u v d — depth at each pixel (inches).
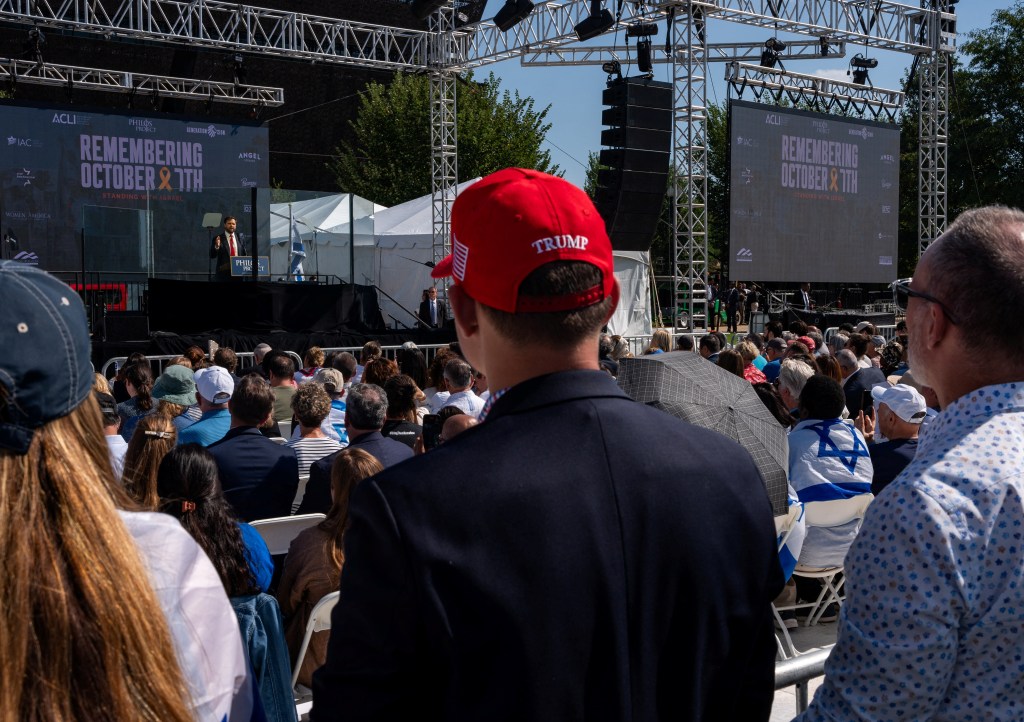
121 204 702.5
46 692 33.5
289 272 615.2
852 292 919.0
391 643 41.2
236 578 94.0
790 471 170.6
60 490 36.0
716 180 1371.8
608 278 48.5
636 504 44.4
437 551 40.7
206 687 39.8
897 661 46.0
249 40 620.4
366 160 1170.0
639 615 43.7
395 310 750.5
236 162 746.2
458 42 669.9
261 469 165.3
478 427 45.9
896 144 781.9
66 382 36.6
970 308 52.1
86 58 1027.3
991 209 55.0
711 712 46.6
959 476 47.8
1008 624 46.6
